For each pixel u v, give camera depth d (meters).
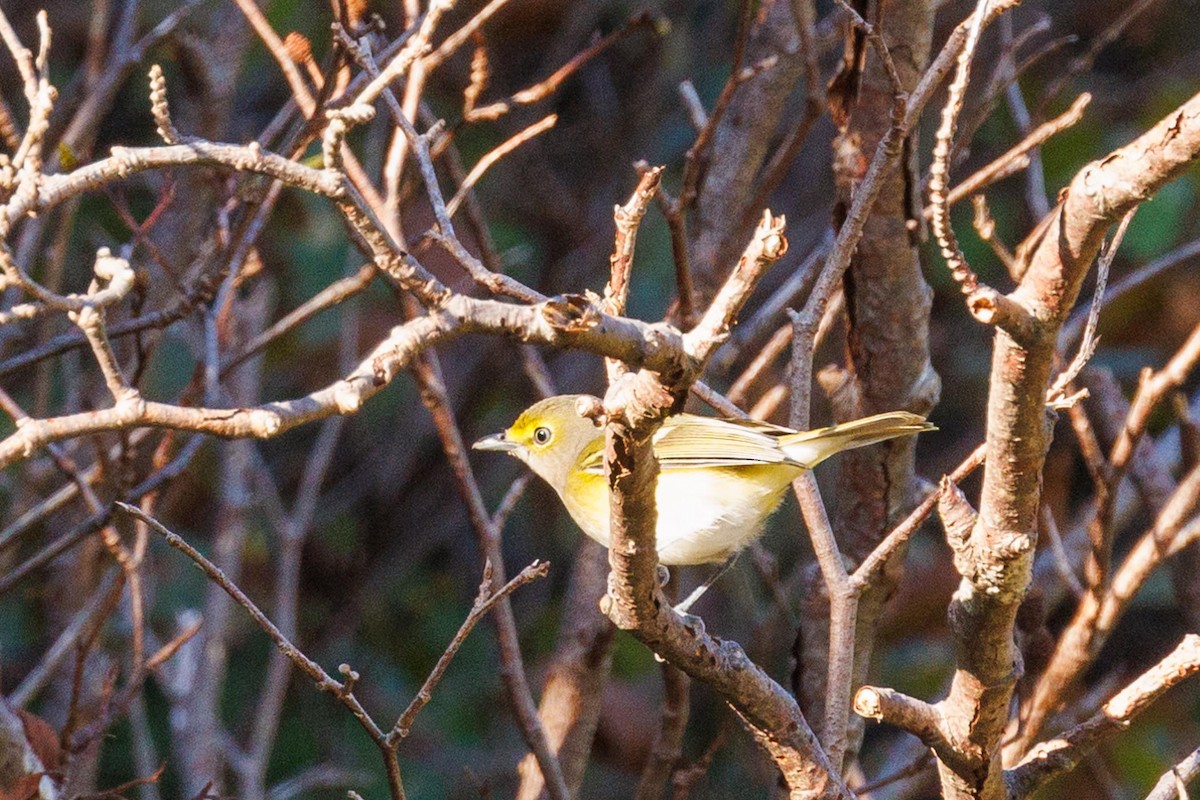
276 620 11.85
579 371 14.71
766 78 9.58
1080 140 13.71
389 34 13.68
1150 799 5.86
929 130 12.70
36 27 13.80
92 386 10.56
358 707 5.54
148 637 10.42
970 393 14.55
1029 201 9.05
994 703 5.05
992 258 13.59
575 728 8.97
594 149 15.30
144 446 10.90
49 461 10.80
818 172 14.99
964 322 14.73
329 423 11.46
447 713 13.60
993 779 5.33
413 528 14.41
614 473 4.39
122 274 3.68
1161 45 15.27
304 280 13.46
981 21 4.26
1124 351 13.74
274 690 10.65
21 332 9.59
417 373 8.27
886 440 7.82
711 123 7.58
